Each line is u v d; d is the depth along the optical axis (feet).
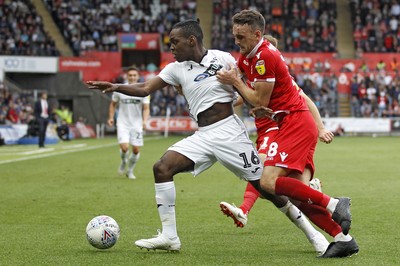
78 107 413.80
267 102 66.33
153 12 469.57
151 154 234.79
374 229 82.94
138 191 126.31
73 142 334.24
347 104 421.18
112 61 413.18
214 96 69.72
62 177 154.20
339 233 65.92
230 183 141.49
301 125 66.64
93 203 109.40
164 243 68.64
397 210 99.60
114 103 150.10
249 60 67.21
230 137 69.62
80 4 460.96
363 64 422.82
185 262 64.23
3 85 366.43
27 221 91.09
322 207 64.95
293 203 68.03
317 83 417.08
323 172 165.37
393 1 471.21
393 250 69.56
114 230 69.62
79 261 64.80
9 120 339.77
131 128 149.79
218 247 72.28
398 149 263.70
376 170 170.81
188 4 476.13
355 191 125.29
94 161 204.64
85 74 412.57
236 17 66.28
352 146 286.66
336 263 63.21
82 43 435.12
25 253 68.95
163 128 403.54
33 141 315.58
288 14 464.65
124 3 466.70
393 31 457.27
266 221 90.07
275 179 65.67
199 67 69.77
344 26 476.13
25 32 424.46
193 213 97.91
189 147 69.62
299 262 63.93
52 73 412.98
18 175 159.22
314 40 452.76
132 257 66.69
